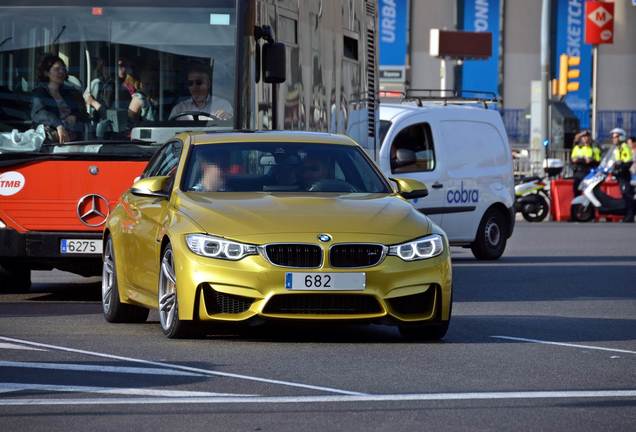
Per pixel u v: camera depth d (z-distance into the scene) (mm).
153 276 31312
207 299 28953
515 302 40906
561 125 142625
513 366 26609
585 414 21406
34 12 39656
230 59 39531
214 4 39625
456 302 40812
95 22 39656
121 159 39344
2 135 39500
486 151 60000
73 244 39312
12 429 20031
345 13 47312
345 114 47094
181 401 22344
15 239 39281
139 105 39500
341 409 21719
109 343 29641
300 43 42438
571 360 27594
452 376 25234
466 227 58781
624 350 29312
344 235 29016
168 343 29641
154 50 39625
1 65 39656
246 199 30734
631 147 105250
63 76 39625
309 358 27469
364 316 28906
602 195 95375
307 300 28750
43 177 39281
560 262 58156
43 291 44281
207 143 33219
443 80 134875
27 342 29844
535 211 96250
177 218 30078
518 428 20250
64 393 23078
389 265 29047
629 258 60562
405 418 20984
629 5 197875
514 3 197250
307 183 32438
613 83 199000
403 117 57188
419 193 33531
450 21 196625
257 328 32625
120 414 21188
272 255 28750
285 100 41219
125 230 33344
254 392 23281
